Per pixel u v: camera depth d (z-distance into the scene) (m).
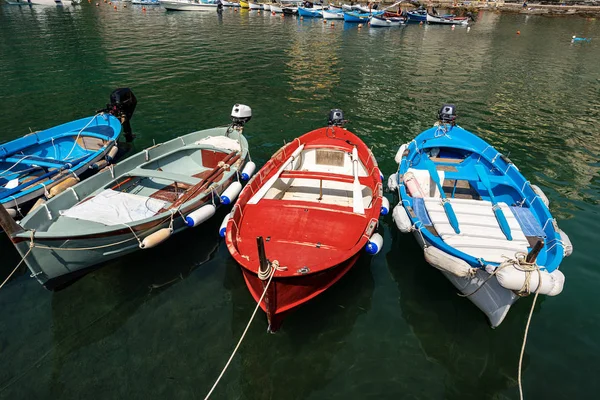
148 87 21.55
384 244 9.77
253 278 6.56
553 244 7.34
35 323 7.40
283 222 8.06
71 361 6.74
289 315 7.66
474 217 7.96
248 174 11.24
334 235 7.76
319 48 34.91
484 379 6.57
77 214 8.20
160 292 8.18
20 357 6.78
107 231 7.38
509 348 7.09
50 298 7.96
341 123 13.08
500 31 50.53
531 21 65.38
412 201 8.78
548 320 7.59
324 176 9.38
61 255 7.21
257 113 18.45
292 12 60.75
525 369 6.72
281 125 17.19
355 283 8.53
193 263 8.96
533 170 13.34
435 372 6.70
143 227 7.96
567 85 23.89
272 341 7.20
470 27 54.84
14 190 9.31
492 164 10.97
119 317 7.59
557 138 16.09
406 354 7.00
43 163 10.80
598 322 7.52
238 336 7.27
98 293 8.12
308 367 6.75
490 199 10.16
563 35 47.12
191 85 22.25
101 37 35.78
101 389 6.32
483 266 6.51
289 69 26.70
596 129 17.06
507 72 27.03
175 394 6.27
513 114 18.84
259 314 7.73
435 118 18.16
